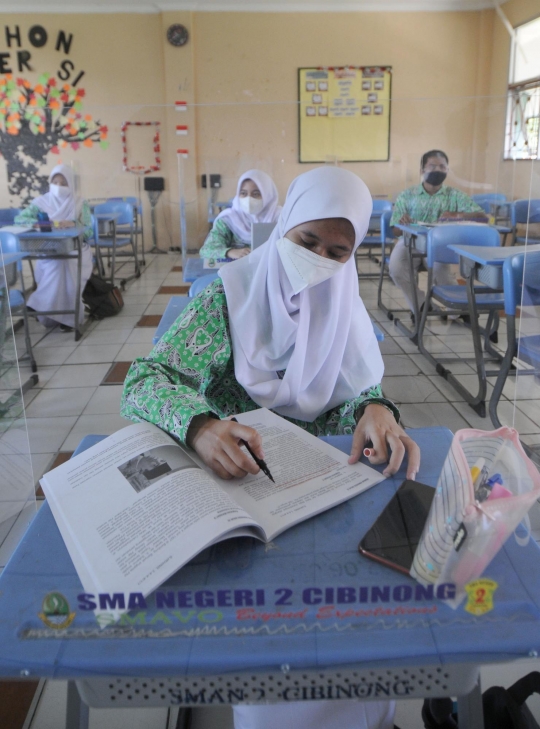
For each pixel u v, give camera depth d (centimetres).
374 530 64
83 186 531
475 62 654
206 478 70
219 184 455
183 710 103
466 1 629
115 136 631
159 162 639
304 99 652
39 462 207
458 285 317
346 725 78
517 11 596
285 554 61
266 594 55
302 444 84
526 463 58
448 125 559
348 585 56
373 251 473
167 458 73
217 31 633
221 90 648
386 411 93
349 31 639
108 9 620
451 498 54
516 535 60
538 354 198
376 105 583
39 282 374
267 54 641
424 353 317
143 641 51
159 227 650
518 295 212
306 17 634
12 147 494
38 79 636
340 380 106
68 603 54
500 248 277
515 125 500
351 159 600
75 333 351
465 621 52
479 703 75
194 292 203
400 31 643
